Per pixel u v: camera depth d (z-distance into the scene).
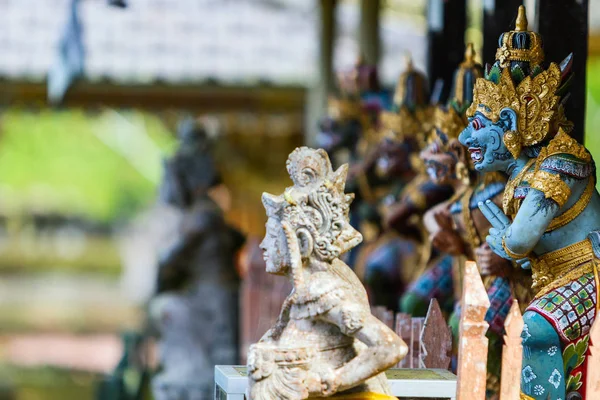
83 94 20.66
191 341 16.25
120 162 40.22
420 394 6.55
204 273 16.50
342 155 14.75
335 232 6.02
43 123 39.59
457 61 11.64
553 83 7.32
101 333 34.25
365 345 6.02
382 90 13.23
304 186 6.08
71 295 36.75
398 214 10.76
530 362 7.14
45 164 40.03
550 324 7.08
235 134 23.33
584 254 7.21
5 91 20.25
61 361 29.64
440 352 8.09
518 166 7.39
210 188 16.88
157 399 16.11
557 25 8.44
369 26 17.45
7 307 35.66
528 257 7.40
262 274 15.64
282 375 5.88
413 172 11.49
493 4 9.28
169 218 17.09
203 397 16.11
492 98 7.34
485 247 8.27
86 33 20.47
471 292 6.07
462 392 6.06
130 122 37.75
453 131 8.79
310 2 21.80
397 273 11.84
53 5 20.84
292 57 21.06
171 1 21.30
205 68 20.66
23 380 27.14
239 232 16.86
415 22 22.55
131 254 38.09
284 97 21.14
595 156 27.41
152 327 16.45
